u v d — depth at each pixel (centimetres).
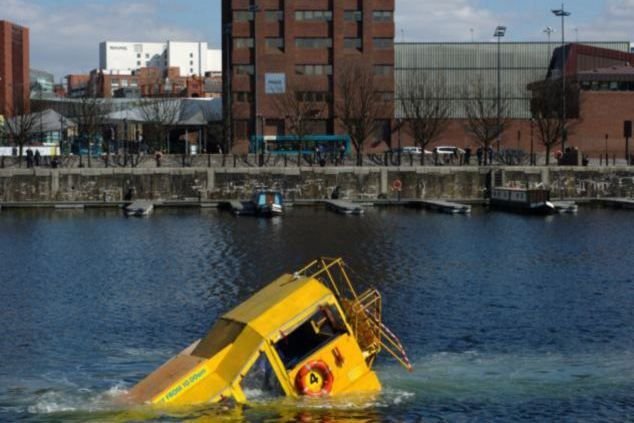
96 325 4722
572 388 3475
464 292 5603
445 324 4638
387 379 3562
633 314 4906
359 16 15775
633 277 6222
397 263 6906
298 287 3253
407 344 4194
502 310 5019
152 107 17175
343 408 3155
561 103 15062
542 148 16162
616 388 3488
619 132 15862
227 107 15725
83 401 3341
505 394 3406
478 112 15975
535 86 15875
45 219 10631
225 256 7325
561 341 4259
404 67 16700
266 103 15725
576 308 5069
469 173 13088
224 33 16500
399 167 13012
